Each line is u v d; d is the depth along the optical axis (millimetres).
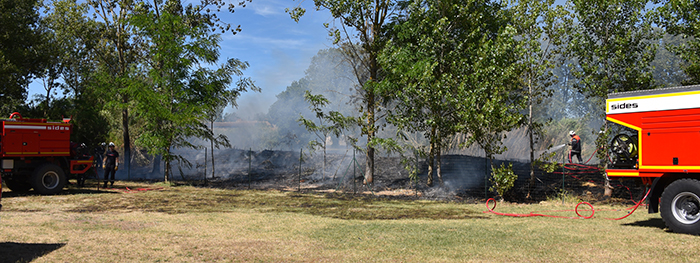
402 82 16875
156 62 21609
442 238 7977
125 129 27703
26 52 24281
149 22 20312
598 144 15242
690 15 14125
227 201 13945
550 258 6449
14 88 23516
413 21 17625
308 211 11922
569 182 17469
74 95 27906
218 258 6363
